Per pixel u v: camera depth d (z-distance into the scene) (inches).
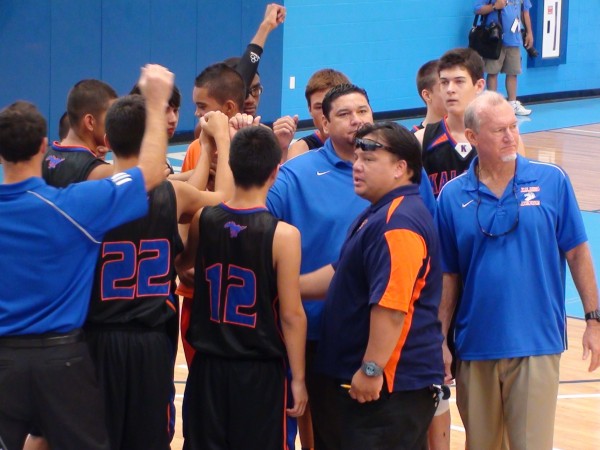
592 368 236.4
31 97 765.9
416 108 1016.2
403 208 207.6
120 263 209.8
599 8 1190.3
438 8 1009.5
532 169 233.9
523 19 1055.6
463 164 274.8
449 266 240.7
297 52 913.5
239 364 218.7
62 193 197.8
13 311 197.3
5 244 196.1
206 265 220.7
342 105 235.6
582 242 234.8
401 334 207.6
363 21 952.3
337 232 236.7
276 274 215.8
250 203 218.4
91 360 204.4
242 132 218.2
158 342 213.5
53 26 767.7
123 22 803.4
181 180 250.5
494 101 228.5
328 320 219.1
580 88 1191.6
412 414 211.9
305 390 220.1
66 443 199.2
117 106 211.0
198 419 223.8
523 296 229.9
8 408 197.9
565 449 307.6
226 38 866.1
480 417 237.6
